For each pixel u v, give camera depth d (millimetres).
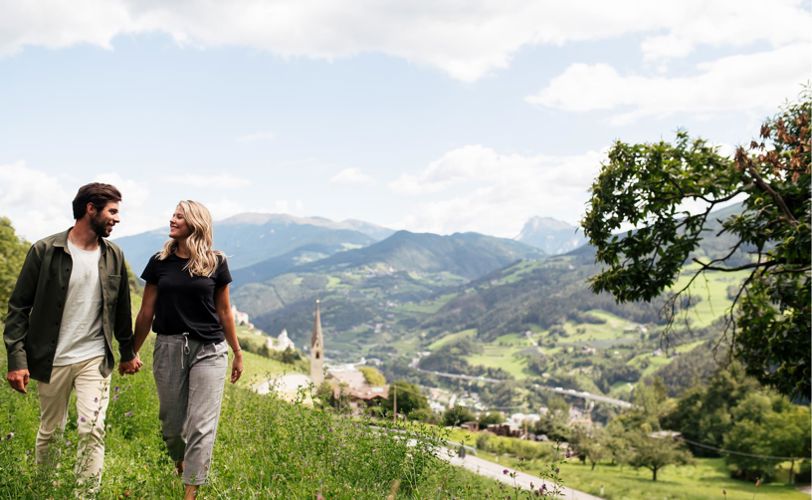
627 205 16422
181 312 5172
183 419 5309
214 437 5113
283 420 8234
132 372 5543
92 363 5070
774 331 15961
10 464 4348
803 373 16266
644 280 16484
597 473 72375
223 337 5410
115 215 5156
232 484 5004
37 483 4168
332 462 6512
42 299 4902
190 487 4898
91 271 5074
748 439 78125
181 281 5172
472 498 5891
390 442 6625
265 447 6707
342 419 7953
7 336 4801
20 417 6984
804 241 14102
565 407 107438
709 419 92562
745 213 16203
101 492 4633
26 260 4918
